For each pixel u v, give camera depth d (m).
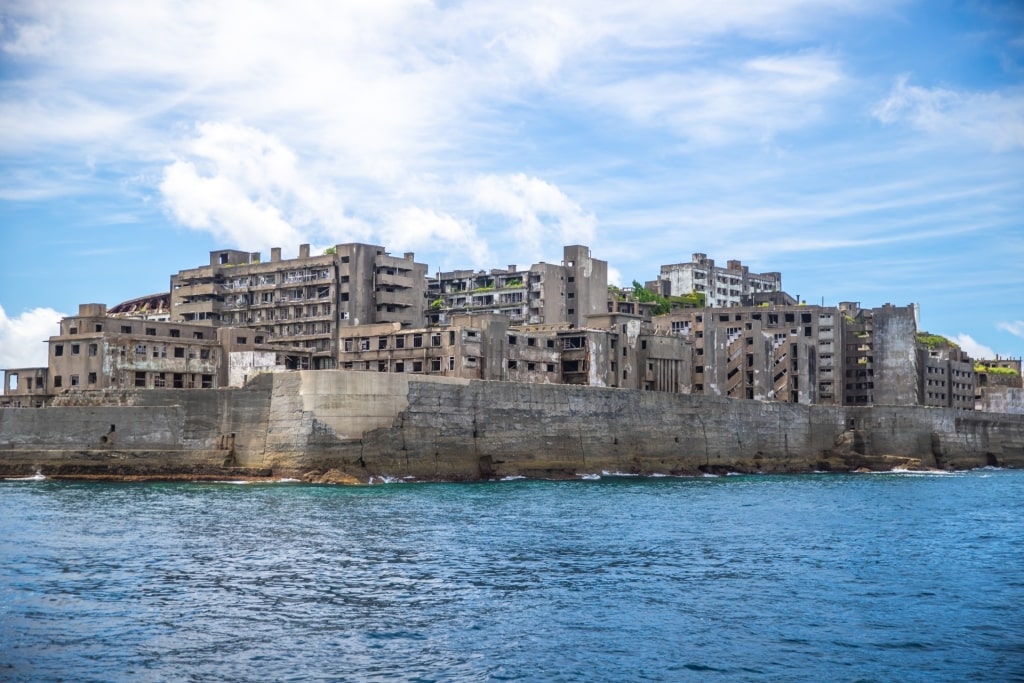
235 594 56.59
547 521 87.19
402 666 44.62
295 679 42.88
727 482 141.88
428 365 153.62
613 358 170.88
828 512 100.12
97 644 47.00
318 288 187.38
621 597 56.84
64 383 145.12
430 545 72.81
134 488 109.19
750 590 59.09
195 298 197.12
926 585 61.28
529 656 46.03
